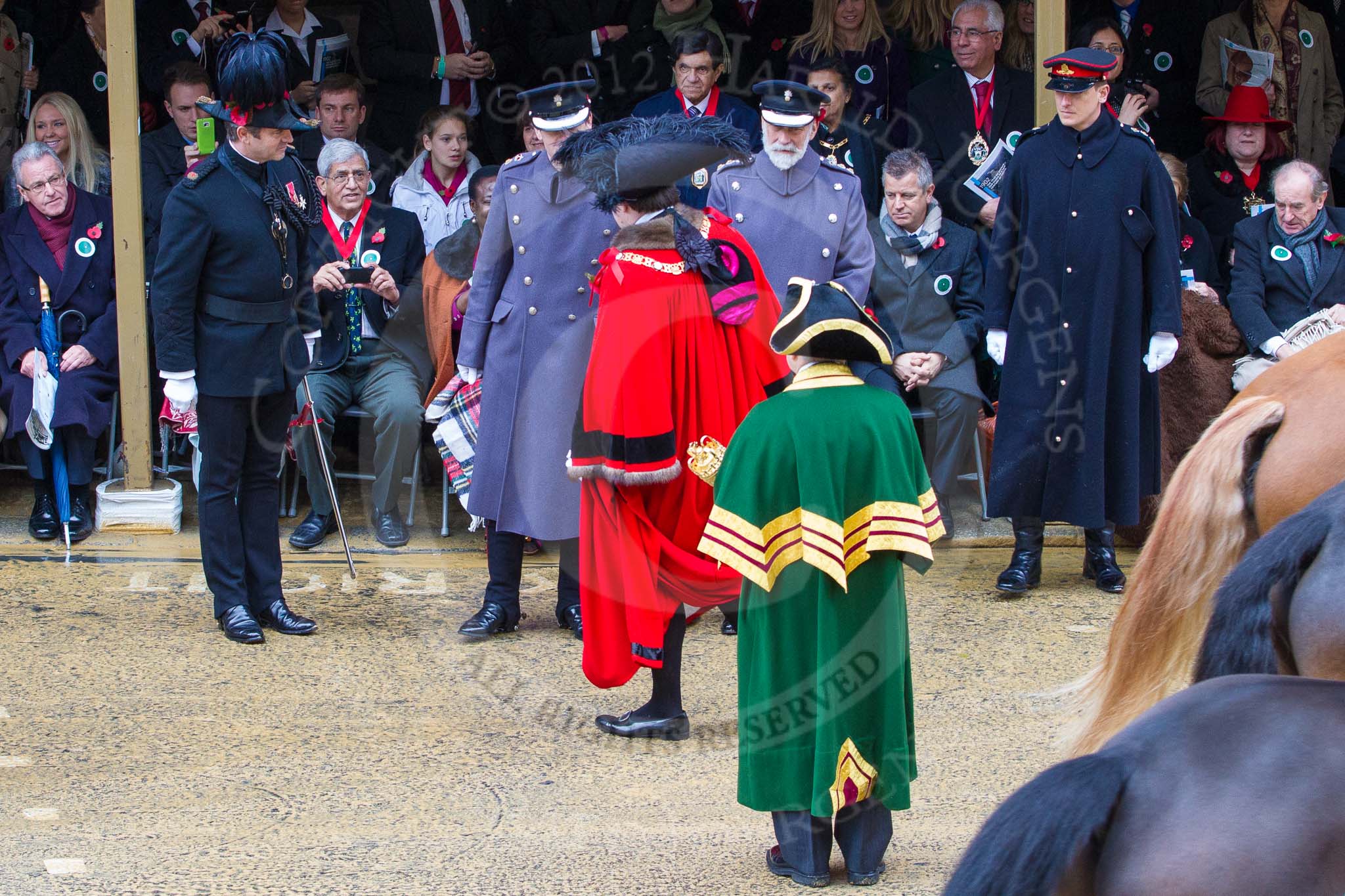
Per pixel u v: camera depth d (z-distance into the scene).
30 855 13.44
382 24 27.69
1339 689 7.64
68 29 28.20
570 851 13.75
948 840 14.05
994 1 25.36
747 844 13.97
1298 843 6.88
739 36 26.56
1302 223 24.38
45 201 23.83
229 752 15.95
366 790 15.04
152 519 24.11
